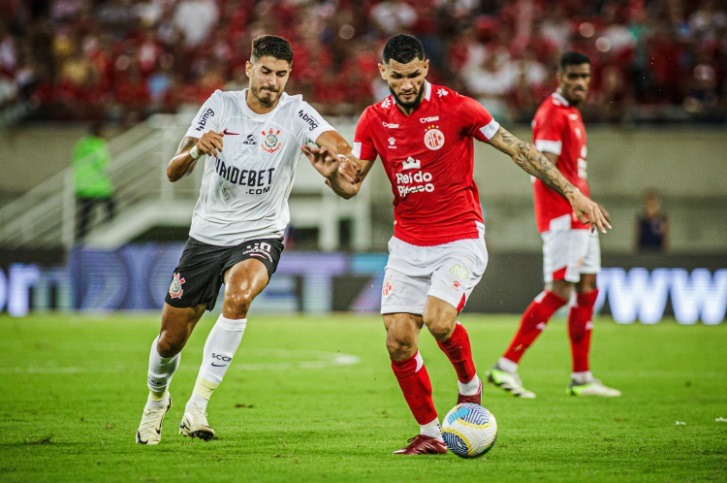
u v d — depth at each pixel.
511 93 78.12
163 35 86.31
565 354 45.91
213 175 22.72
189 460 20.56
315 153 21.25
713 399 31.53
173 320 22.23
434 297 21.58
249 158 22.44
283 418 27.03
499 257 66.25
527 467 20.02
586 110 76.31
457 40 82.75
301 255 66.31
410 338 21.77
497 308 66.12
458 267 21.88
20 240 76.00
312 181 73.62
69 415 26.98
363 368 39.38
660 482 18.59
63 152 78.06
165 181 74.38
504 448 22.44
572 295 32.91
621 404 30.38
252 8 87.56
